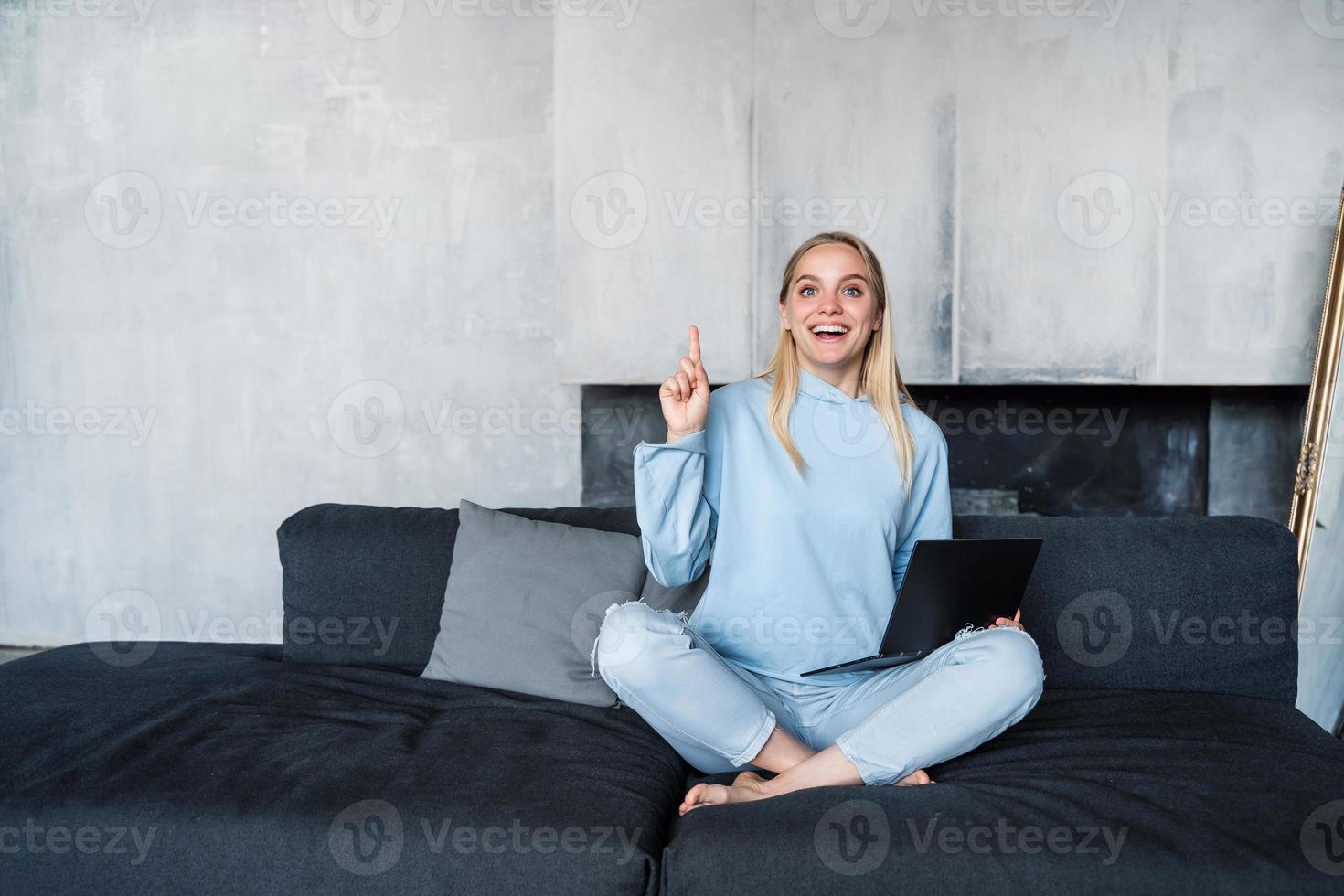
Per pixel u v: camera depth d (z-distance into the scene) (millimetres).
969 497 3746
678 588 2029
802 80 3338
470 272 3852
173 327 3951
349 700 1928
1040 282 3293
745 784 1604
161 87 3902
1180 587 2055
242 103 3881
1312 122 3180
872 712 1695
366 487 3936
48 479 4035
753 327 3400
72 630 4043
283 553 2273
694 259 3410
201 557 3992
